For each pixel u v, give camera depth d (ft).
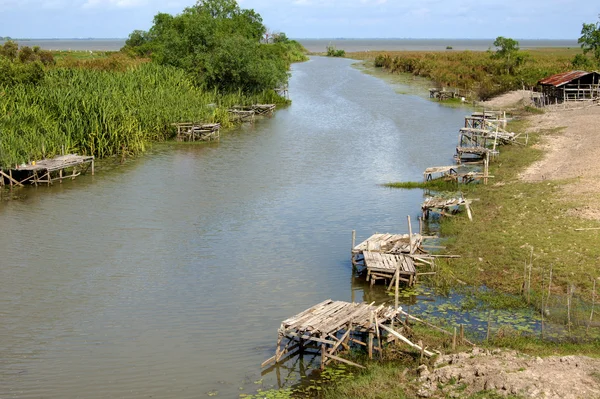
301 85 319.68
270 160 152.46
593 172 116.26
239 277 81.82
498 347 59.67
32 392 55.52
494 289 75.15
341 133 188.75
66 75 191.21
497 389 48.91
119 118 160.04
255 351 63.00
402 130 191.62
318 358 61.41
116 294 76.74
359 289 77.66
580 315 66.59
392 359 59.06
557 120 181.98
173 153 160.97
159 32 317.63
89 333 66.90
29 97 160.04
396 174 137.18
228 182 131.13
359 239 95.50
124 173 139.03
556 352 58.03
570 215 94.79
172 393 55.36
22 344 64.44
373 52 630.33
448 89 280.51
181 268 84.89
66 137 143.43
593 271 75.66
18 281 80.43
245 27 325.83
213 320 69.72
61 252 90.68
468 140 169.17
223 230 100.53
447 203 102.27
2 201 116.67
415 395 51.16
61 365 60.29
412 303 73.00
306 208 112.16
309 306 72.95
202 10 326.03
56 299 75.31
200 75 229.86
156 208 112.37
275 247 92.84
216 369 59.52
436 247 86.94
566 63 321.52
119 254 90.02
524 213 98.68
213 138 180.24
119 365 60.29
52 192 123.03
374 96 274.77
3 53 241.96
